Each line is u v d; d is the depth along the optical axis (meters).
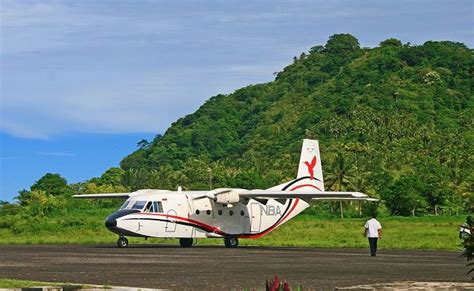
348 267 40.03
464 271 37.31
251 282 31.08
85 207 145.12
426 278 33.06
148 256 49.72
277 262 44.12
